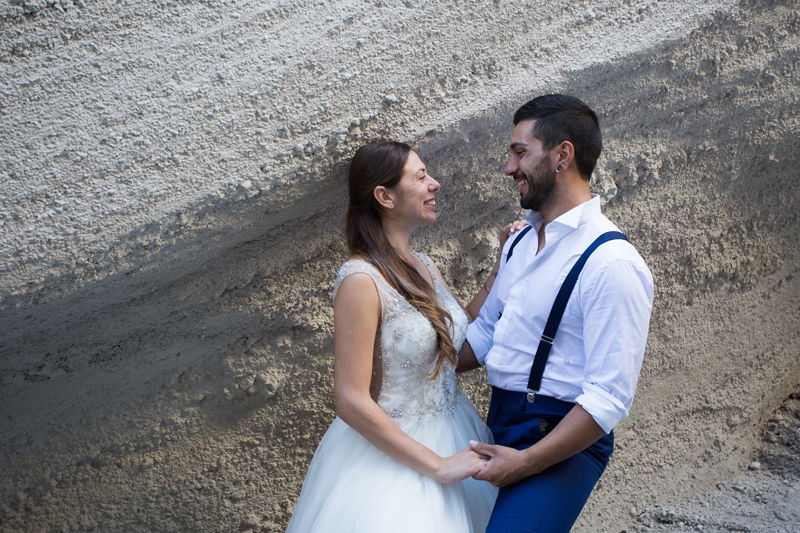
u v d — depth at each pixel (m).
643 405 3.56
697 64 3.11
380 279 2.35
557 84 2.83
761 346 3.87
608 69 2.91
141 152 2.32
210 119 2.37
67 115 2.25
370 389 2.50
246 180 2.43
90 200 2.29
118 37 2.29
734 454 3.88
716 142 3.34
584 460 2.34
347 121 2.52
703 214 3.45
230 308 2.72
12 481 2.79
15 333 2.45
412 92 2.61
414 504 2.25
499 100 2.75
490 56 2.71
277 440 2.97
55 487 2.84
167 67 2.33
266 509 3.06
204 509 2.99
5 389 2.63
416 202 2.45
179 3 2.34
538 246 2.43
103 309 2.54
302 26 2.46
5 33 2.20
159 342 2.72
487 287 2.77
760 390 3.93
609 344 2.17
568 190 2.33
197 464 2.92
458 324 2.54
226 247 2.58
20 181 2.22
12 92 2.21
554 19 2.79
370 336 2.32
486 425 2.63
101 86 2.27
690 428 3.74
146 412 2.82
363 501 2.28
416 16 2.58
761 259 3.68
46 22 2.23
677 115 3.21
